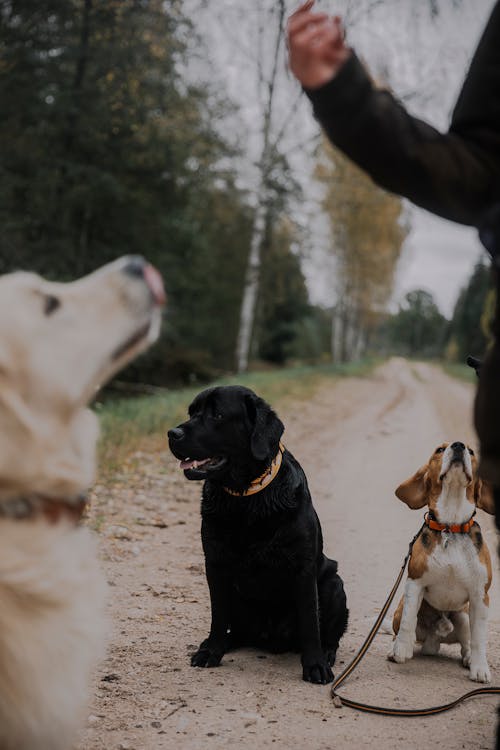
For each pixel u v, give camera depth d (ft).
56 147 55.67
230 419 12.25
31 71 51.70
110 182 55.42
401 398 79.61
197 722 10.62
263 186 73.67
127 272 7.27
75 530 7.15
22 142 53.16
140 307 7.27
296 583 12.47
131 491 26.58
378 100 5.76
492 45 6.04
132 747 9.75
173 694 11.62
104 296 7.09
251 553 12.34
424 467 13.04
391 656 13.53
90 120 54.24
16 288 6.73
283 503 12.23
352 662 12.35
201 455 12.25
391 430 48.96
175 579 17.90
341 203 79.10
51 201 54.60
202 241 84.74
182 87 61.62
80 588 6.82
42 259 53.78
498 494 6.51
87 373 6.89
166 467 31.07
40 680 6.35
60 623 6.53
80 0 51.47
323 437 43.62
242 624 13.65
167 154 60.08
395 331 489.67
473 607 12.62
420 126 5.93
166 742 9.96
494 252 5.92
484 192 6.09
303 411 55.26
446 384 121.90
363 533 23.30
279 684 12.24
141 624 14.89
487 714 11.10
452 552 12.42
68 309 6.86
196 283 83.41
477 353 209.97
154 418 40.73
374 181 6.23
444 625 13.30
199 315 91.86
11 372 6.38
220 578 12.87
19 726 6.36
